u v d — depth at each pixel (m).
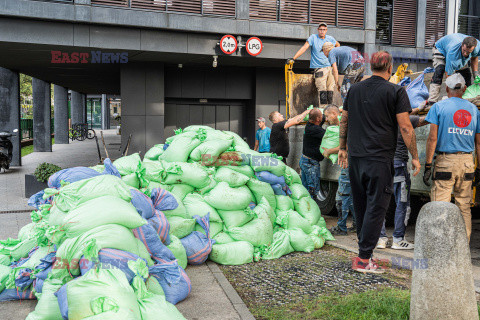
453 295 2.67
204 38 12.55
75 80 20.78
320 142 6.46
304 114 7.31
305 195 5.66
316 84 8.76
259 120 8.95
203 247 4.44
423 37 15.02
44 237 3.44
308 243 5.09
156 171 4.69
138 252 3.14
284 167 5.28
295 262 4.65
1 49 11.80
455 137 4.47
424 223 2.76
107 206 3.10
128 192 3.42
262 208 5.00
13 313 3.34
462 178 4.51
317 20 13.68
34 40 10.89
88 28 11.38
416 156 4.13
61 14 10.88
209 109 15.75
